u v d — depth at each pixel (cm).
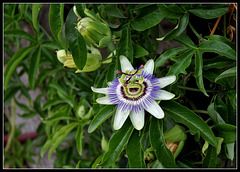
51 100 77
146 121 57
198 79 56
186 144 60
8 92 91
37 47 71
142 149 57
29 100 97
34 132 125
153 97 55
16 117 130
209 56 59
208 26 59
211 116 58
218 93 59
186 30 60
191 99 61
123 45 58
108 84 58
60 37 57
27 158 115
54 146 69
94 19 57
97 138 78
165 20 62
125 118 55
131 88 56
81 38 57
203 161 57
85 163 75
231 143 57
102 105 59
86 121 69
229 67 59
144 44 63
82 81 70
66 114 75
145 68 58
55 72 79
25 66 92
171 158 55
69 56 58
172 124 59
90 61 59
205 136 54
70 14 58
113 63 60
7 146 117
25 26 99
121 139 56
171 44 74
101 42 57
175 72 56
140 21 58
